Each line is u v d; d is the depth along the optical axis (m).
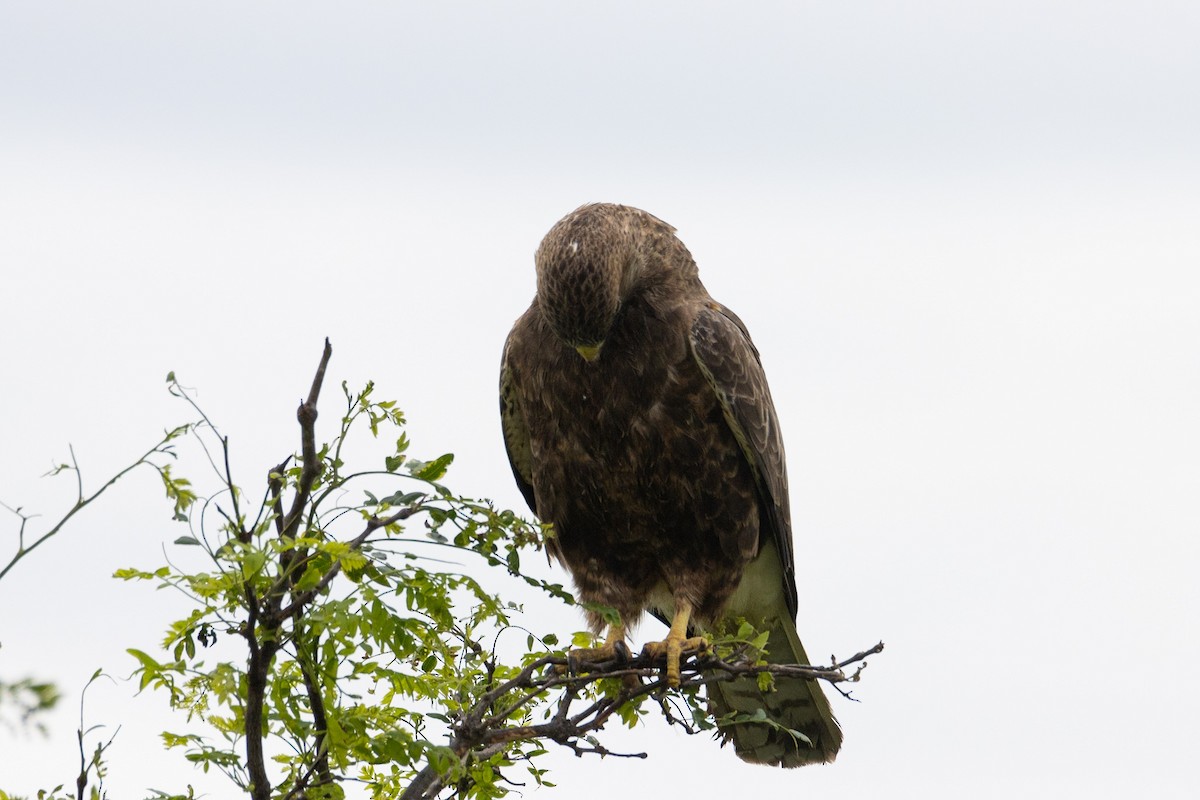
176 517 5.98
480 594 6.82
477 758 7.53
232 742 6.73
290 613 6.16
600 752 7.63
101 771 6.14
